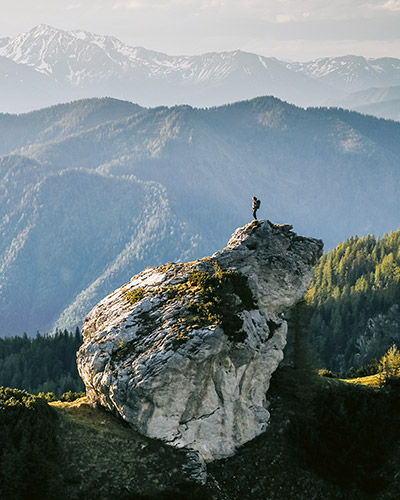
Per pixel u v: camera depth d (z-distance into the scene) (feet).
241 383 174.50
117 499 149.38
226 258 188.03
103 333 173.78
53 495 144.25
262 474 169.37
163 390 159.12
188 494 155.02
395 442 186.09
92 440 159.43
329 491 171.01
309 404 189.06
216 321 166.61
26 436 148.97
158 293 180.24
